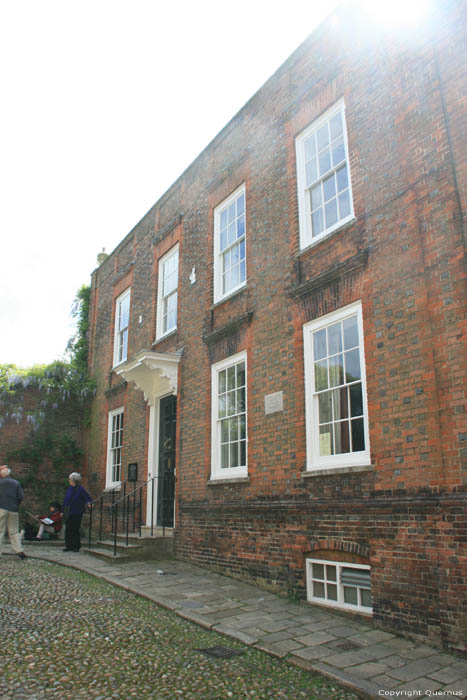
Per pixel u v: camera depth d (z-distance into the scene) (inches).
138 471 500.4
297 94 358.0
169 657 190.7
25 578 318.7
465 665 189.5
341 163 315.6
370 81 297.4
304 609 264.1
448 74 251.1
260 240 371.9
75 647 195.3
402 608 226.1
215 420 390.3
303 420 304.3
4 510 395.2
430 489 226.2
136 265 590.6
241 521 336.2
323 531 273.9
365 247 281.0
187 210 488.7
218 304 409.4
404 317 252.8
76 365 695.7
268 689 167.6
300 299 323.9
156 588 297.4
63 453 637.3
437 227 243.9
